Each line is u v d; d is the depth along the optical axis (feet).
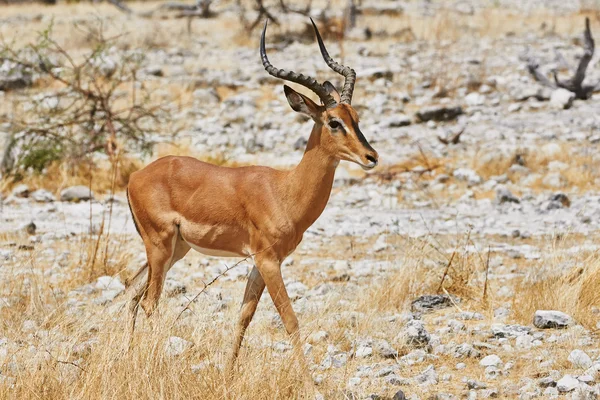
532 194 83.30
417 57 146.51
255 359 37.14
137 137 94.43
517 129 104.99
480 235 69.92
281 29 175.32
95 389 34.81
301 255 64.75
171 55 151.53
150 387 34.27
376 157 37.29
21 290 51.44
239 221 39.55
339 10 199.31
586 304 50.21
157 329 38.11
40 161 88.43
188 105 118.93
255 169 40.09
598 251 56.75
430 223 74.23
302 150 100.53
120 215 77.00
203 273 58.80
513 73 134.82
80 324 44.24
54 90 115.24
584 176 87.40
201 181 40.42
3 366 37.93
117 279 55.11
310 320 46.39
